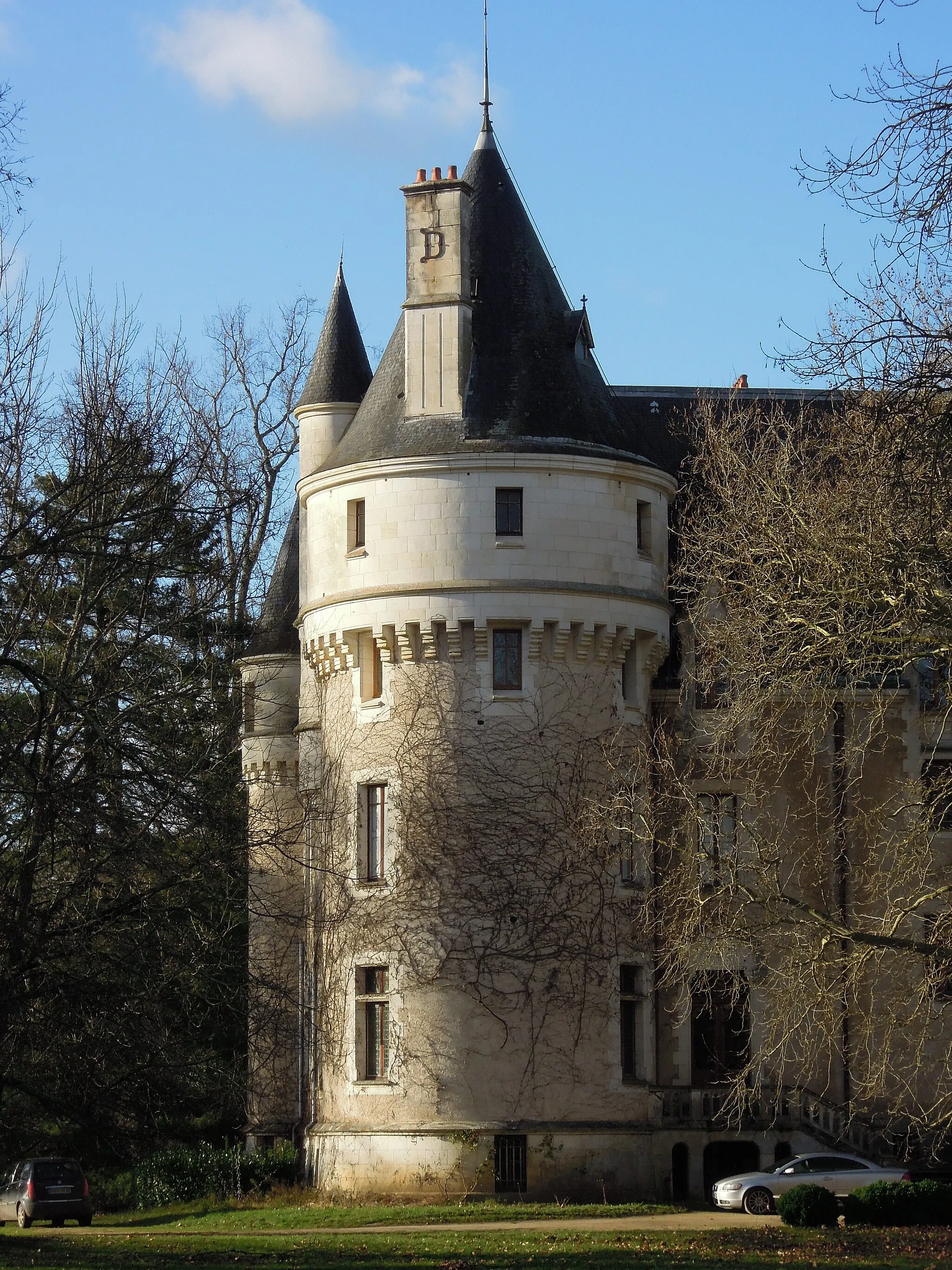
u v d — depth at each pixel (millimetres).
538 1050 35188
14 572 26000
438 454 36594
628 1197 35312
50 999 25500
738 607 29359
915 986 27156
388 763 36469
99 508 26922
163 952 26703
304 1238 29828
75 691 25031
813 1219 30594
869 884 30594
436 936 35562
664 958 31578
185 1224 34188
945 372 20812
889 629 24953
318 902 37750
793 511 26797
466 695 36219
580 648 36500
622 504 37469
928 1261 25625
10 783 25266
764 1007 37156
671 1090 36906
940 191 18719
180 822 26859
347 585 37312
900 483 22109
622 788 33500
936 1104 29125
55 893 26703
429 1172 34844
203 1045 36406
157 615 32844
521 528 36594
